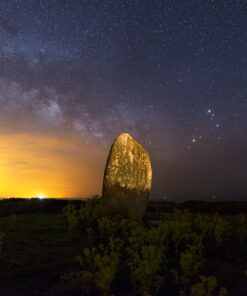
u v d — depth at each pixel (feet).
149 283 15.29
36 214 44.01
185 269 16.97
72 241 26.37
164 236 23.26
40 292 15.56
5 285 16.42
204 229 25.72
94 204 39.19
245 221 35.91
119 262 19.39
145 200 38.04
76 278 16.67
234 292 15.78
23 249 23.40
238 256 22.82
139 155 38.81
